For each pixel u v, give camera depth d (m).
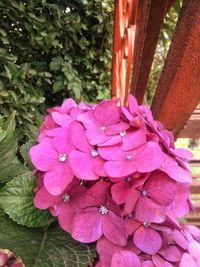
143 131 0.18
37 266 0.16
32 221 0.19
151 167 0.17
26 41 0.87
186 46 0.29
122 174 0.17
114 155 0.18
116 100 0.20
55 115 0.20
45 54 0.94
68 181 0.17
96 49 1.05
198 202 0.58
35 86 0.91
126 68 0.70
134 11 0.62
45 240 0.18
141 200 0.18
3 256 0.17
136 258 0.17
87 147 0.18
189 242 0.19
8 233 0.18
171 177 0.18
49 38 0.87
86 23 1.00
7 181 0.21
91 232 0.18
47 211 0.19
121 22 0.71
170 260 0.18
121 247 0.18
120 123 0.19
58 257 0.17
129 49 0.67
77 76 1.01
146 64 0.52
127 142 0.18
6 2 0.78
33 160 0.18
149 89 1.24
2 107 0.79
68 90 0.99
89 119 0.19
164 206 0.18
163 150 0.20
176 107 0.35
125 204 0.17
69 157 0.18
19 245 0.17
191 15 0.28
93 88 1.08
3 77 0.78
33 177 0.19
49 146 0.19
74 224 0.18
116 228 0.18
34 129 0.26
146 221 0.17
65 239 0.18
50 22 0.89
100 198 0.18
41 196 0.18
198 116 0.51
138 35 0.50
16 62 0.89
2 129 0.21
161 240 0.18
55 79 0.96
